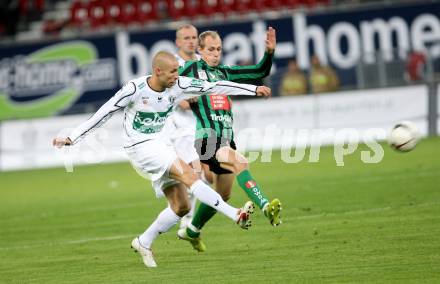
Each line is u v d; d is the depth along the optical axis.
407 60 85.25
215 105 36.38
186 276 31.84
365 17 93.25
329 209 46.28
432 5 93.31
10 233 48.12
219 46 36.78
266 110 83.94
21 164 89.44
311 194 53.06
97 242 42.22
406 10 93.38
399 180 55.53
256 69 36.97
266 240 38.62
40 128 89.12
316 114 83.62
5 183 77.25
